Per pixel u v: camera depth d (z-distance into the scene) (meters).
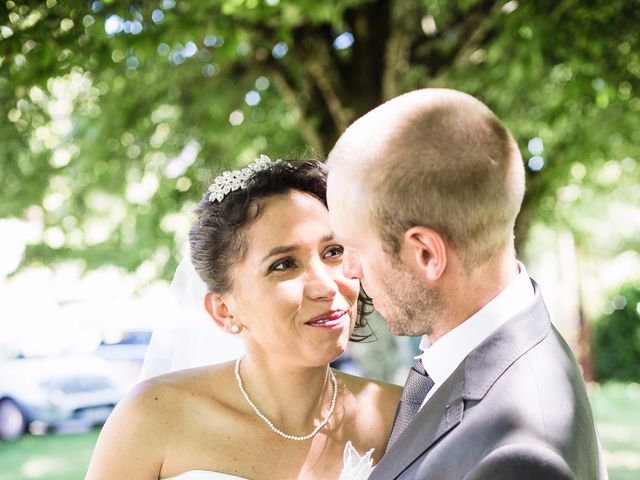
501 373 1.51
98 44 3.70
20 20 3.25
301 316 1.96
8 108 4.65
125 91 5.88
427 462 1.49
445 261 1.55
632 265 18.64
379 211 1.56
